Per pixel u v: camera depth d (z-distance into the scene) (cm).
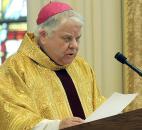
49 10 694
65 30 679
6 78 690
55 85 720
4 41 1292
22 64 704
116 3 1096
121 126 374
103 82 1112
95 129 381
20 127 621
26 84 685
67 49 692
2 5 1330
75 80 752
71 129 395
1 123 652
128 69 1068
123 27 1083
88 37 1115
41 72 714
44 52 723
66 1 1113
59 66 729
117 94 611
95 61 1114
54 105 702
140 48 1054
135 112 404
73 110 721
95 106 762
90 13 1112
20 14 1284
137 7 1050
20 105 655
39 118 628
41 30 702
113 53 1102
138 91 1056
